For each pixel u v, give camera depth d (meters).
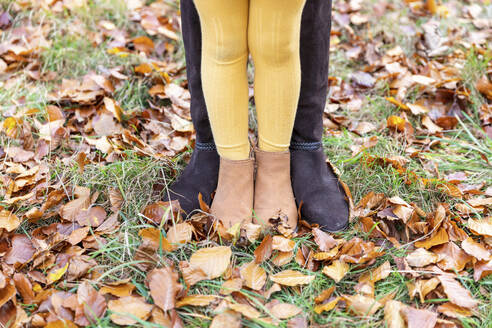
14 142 1.60
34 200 1.34
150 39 2.13
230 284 1.09
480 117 1.80
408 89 1.92
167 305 1.01
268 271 1.15
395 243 1.22
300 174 1.29
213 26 1.01
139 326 0.99
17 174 1.47
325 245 1.20
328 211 1.28
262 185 1.26
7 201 1.32
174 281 1.05
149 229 1.18
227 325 0.99
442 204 1.32
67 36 2.12
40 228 1.24
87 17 2.24
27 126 1.61
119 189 1.37
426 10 2.51
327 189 1.30
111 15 2.31
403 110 1.82
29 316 1.03
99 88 1.82
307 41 1.15
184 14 1.16
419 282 1.10
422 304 1.08
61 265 1.15
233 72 1.08
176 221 1.27
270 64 1.06
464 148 1.65
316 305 1.06
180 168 1.47
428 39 2.25
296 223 1.29
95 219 1.28
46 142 1.56
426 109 1.80
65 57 2.02
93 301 1.01
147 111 1.74
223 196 1.25
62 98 1.79
